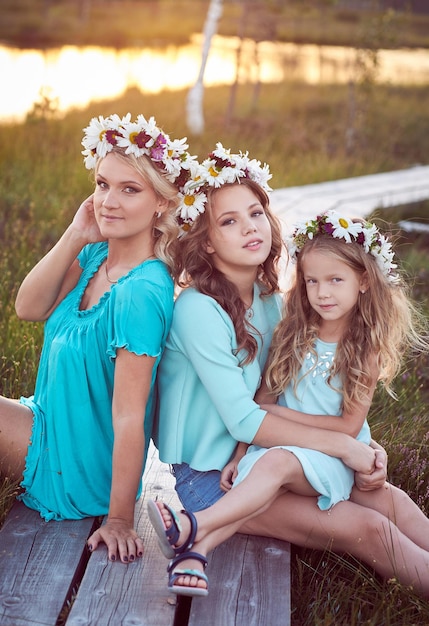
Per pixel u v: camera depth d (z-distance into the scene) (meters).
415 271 7.30
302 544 3.16
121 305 3.03
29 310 3.37
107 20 37.06
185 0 47.53
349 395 3.17
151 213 3.14
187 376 3.17
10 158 10.22
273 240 3.32
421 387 5.06
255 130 14.70
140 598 2.78
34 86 18.95
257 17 16.83
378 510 3.21
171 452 3.21
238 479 3.00
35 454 3.22
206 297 3.12
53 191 9.10
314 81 23.00
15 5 36.88
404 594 3.00
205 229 3.18
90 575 2.86
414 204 9.82
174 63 26.98
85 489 3.22
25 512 3.25
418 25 45.44
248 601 2.82
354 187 10.32
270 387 3.30
